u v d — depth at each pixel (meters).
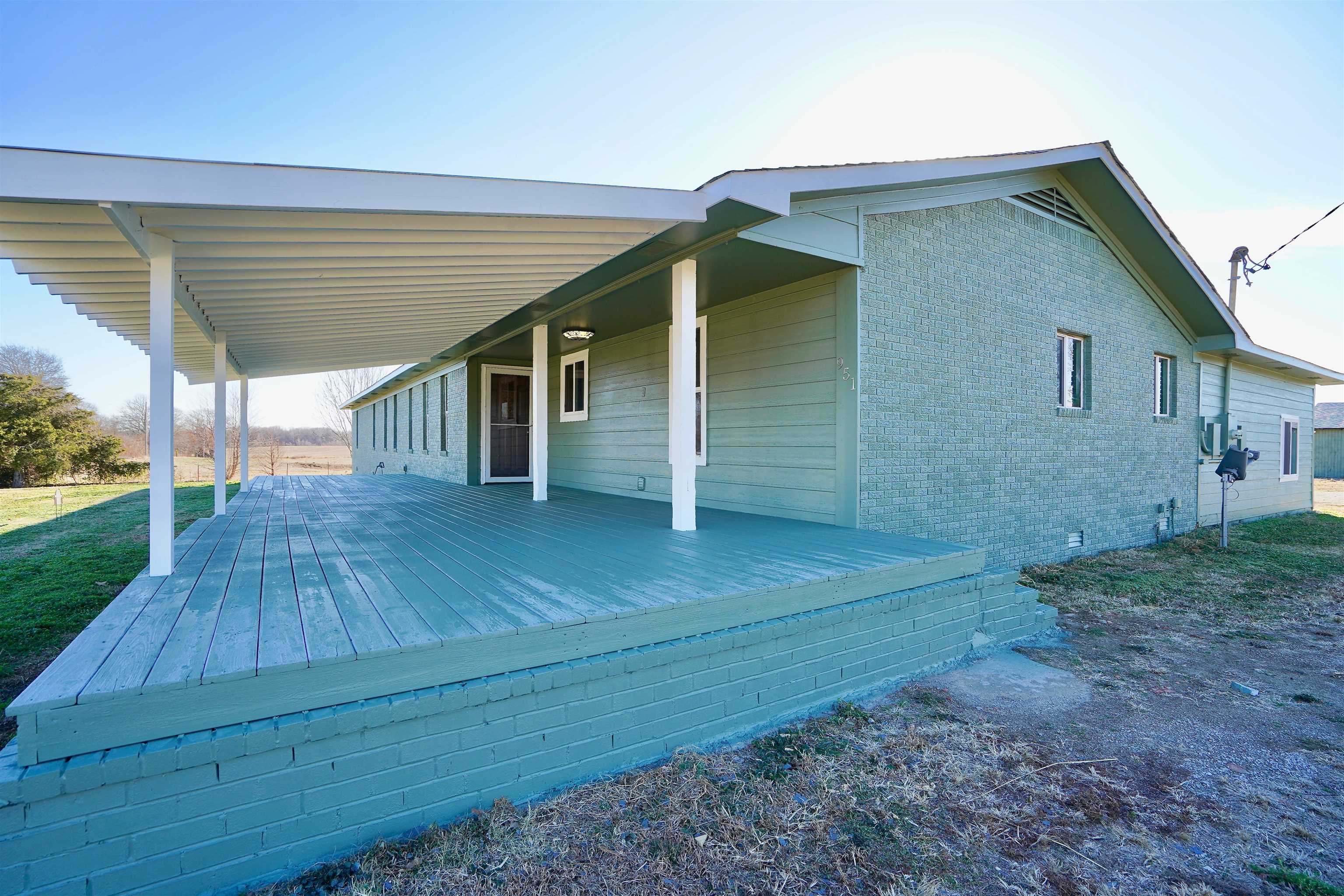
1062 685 3.69
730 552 4.12
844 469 5.33
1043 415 7.06
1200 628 4.88
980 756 2.80
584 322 7.72
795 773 2.62
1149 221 7.57
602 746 2.56
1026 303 6.86
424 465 14.26
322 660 2.05
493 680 2.32
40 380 21.61
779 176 4.13
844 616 3.38
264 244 3.35
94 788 1.71
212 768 1.86
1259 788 2.58
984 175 5.79
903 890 1.94
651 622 2.74
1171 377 9.23
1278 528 10.20
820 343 5.57
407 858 2.03
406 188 2.88
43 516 10.23
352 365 9.99
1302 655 4.25
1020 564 6.79
